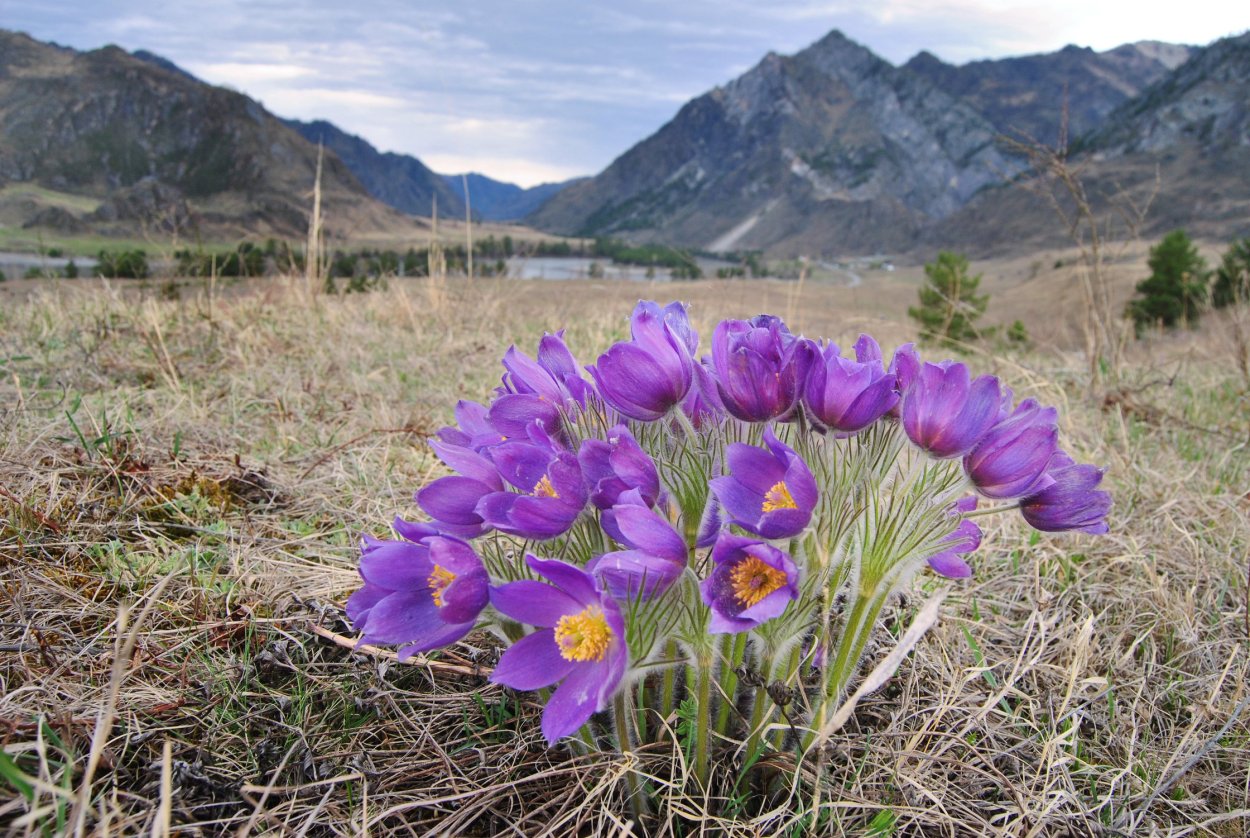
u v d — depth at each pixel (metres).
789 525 0.39
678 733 0.47
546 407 0.47
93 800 0.40
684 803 0.44
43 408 0.89
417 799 0.44
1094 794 0.48
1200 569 0.72
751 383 0.42
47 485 0.70
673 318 0.51
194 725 0.47
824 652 0.42
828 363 0.42
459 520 0.44
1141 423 1.16
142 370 1.11
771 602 0.36
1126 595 0.68
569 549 0.45
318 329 1.46
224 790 0.42
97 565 0.61
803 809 0.44
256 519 0.72
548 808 0.45
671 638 0.41
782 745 0.46
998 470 0.41
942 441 0.41
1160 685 0.58
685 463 0.45
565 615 0.38
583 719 0.36
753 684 0.43
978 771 0.48
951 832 0.44
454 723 0.51
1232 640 0.62
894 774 0.46
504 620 0.43
